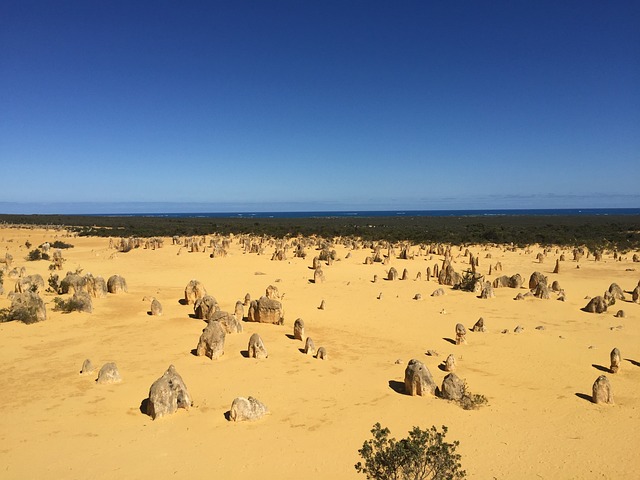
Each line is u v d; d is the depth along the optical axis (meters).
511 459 16.09
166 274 62.53
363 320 38.03
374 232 126.06
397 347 30.56
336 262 73.88
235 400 19.11
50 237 114.25
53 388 22.23
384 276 61.03
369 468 13.62
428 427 18.48
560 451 16.69
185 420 18.88
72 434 17.45
